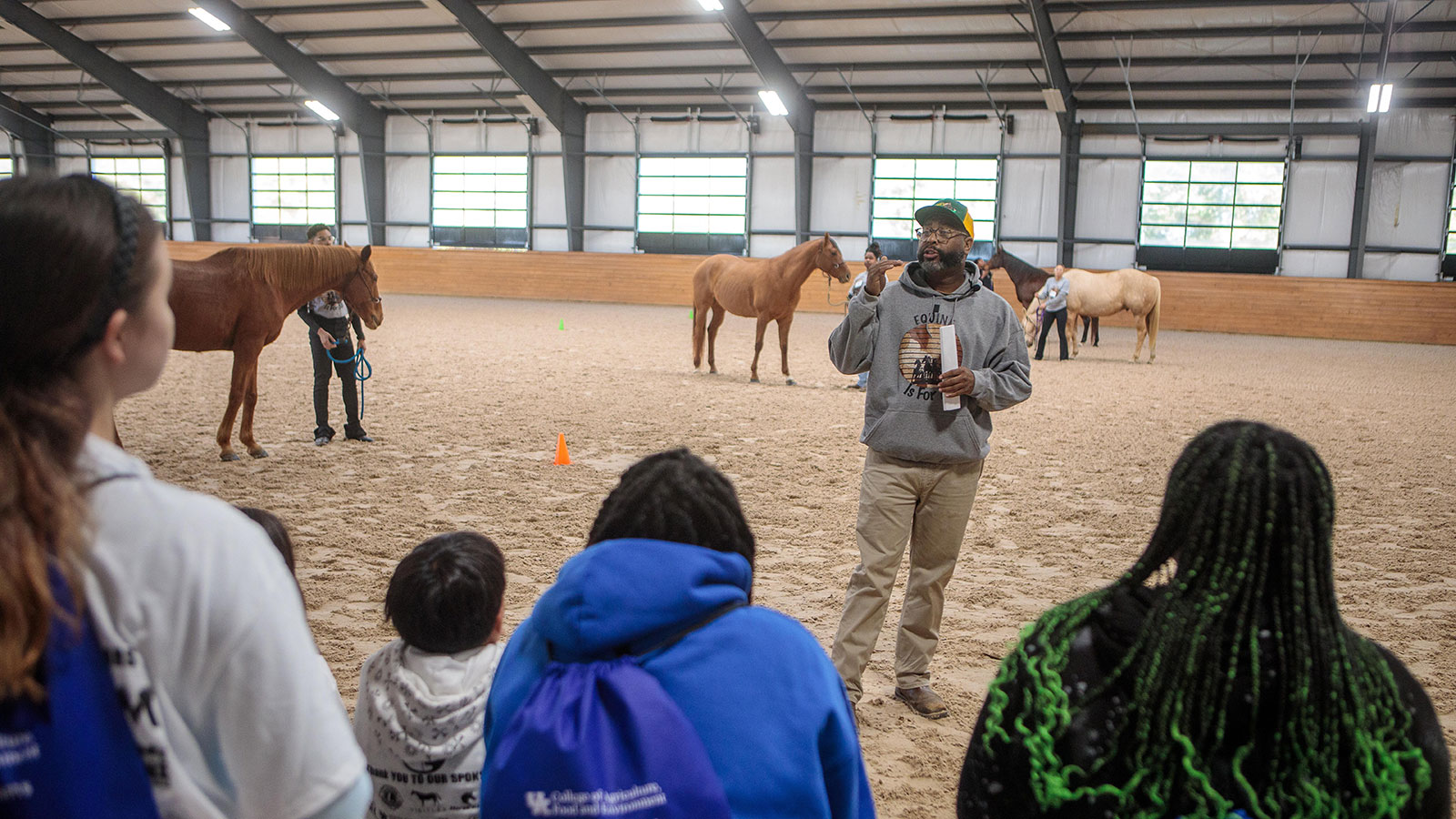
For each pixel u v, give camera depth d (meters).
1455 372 14.78
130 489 0.84
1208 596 1.08
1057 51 21.17
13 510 0.77
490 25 22.89
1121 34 20.31
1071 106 23.16
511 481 6.08
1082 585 4.43
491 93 26.55
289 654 0.87
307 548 4.60
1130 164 23.86
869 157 25.59
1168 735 1.05
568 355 13.38
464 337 15.62
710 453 7.10
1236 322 22.33
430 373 11.03
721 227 26.88
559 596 1.19
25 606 0.76
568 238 27.73
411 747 1.79
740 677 1.17
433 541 1.88
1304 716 1.04
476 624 1.81
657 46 23.50
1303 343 20.08
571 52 24.28
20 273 0.81
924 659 3.19
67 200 0.85
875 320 3.04
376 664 1.86
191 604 0.83
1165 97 22.84
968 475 3.09
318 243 7.05
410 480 6.05
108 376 0.91
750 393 10.16
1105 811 1.06
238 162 29.80
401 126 28.56
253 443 6.51
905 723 3.10
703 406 9.21
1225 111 22.86
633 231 27.47
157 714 0.83
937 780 2.73
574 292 26.80
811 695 1.20
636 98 26.38
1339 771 1.05
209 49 25.58
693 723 1.14
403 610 1.79
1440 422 9.41
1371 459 7.47
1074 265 24.59
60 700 0.79
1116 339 19.88
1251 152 23.02
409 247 28.89
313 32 24.16
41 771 0.78
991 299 3.08
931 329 3.01
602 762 1.07
